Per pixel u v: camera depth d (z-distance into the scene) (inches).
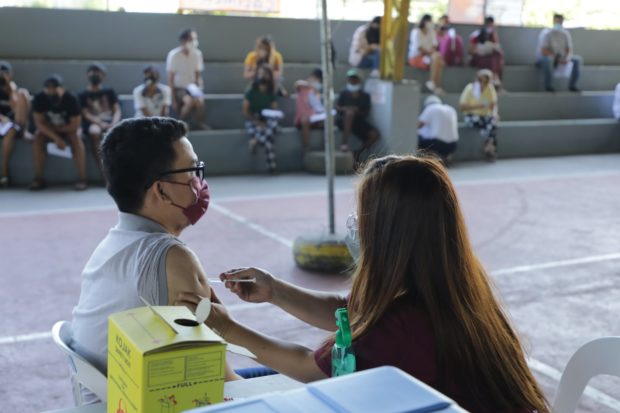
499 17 601.0
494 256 257.9
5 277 222.4
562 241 280.2
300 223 299.1
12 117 365.1
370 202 68.9
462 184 397.1
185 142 85.0
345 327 65.9
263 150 425.1
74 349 85.9
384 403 38.6
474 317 66.6
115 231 85.6
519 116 546.3
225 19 490.6
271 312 198.1
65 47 452.1
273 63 441.1
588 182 412.5
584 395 150.5
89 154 381.4
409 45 531.8
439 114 442.0
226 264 240.7
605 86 605.6
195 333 58.7
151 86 387.5
